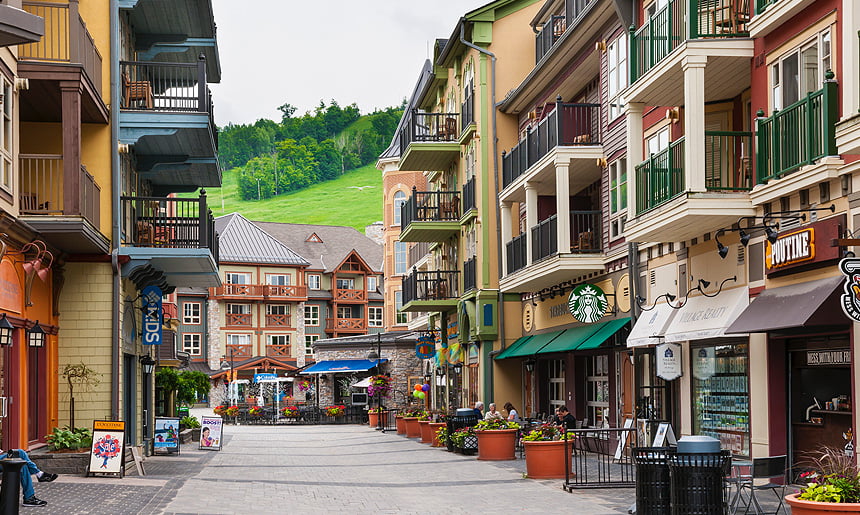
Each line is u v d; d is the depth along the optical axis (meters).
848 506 8.95
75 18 18.84
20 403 18.61
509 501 15.72
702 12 17.56
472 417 27.97
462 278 37.81
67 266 21.67
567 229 25.16
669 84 18.58
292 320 86.19
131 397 25.08
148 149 26.25
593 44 26.06
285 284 85.62
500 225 33.81
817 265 14.66
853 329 14.05
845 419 15.00
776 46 16.17
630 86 19.66
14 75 17.56
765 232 16.22
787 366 16.61
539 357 30.80
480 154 34.19
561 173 25.22
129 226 23.92
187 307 82.00
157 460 24.95
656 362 20.28
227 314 83.25
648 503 12.42
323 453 29.48
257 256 84.50
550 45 31.12
